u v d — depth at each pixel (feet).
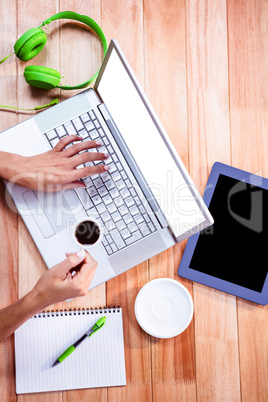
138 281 3.27
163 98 3.44
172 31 3.47
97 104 3.17
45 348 3.14
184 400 3.23
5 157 3.02
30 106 3.34
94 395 3.17
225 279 3.25
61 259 3.06
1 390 3.12
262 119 3.50
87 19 3.24
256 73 3.51
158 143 2.61
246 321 3.31
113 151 3.13
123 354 3.19
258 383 3.28
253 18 3.52
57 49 3.38
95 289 3.24
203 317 3.29
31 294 2.75
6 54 3.33
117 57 2.68
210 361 3.27
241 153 3.47
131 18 3.44
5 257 3.21
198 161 3.43
